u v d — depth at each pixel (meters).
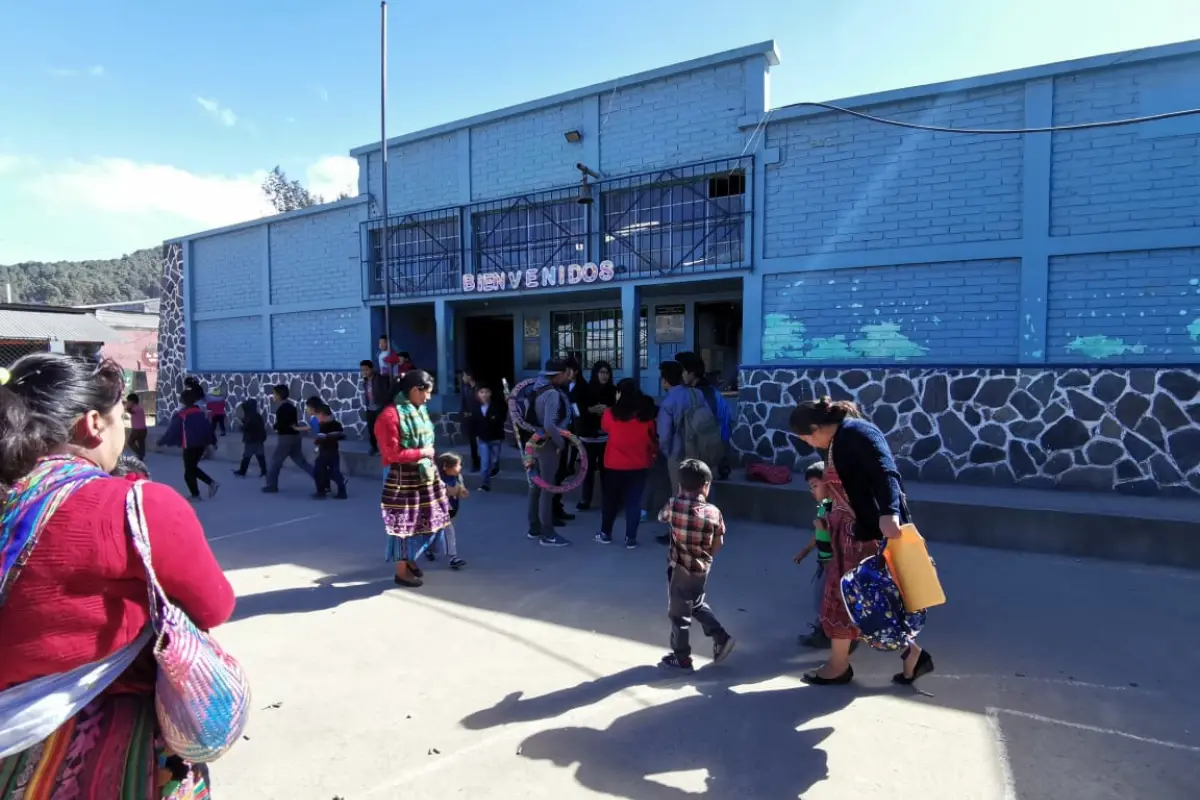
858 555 3.48
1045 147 7.30
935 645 4.18
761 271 8.78
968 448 7.57
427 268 11.78
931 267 7.90
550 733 3.19
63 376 1.56
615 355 12.12
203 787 1.66
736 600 5.04
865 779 2.82
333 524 7.62
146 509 1.45
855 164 8.20
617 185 9.78
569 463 8.05
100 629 1.39
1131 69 6.96
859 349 8.30
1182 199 6.80
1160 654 4.00
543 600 5.06
